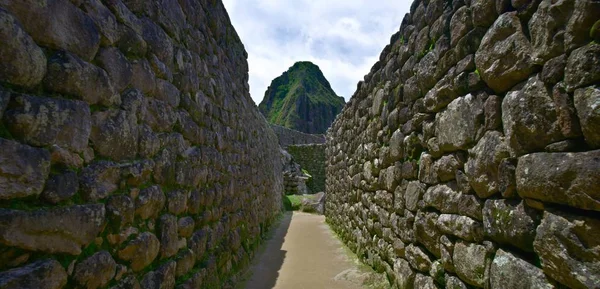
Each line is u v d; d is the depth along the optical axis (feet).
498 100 7.27
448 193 9.37
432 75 10.30
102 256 6.47
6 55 4.72
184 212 10.55
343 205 27.20
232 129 17.47
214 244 13.38
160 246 8.75
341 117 28.78
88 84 6.25
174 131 10.05
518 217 6.52
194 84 11.85
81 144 6.07
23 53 4.95
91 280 6.11
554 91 5.61
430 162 10.57
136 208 7.70
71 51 5.89
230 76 17.67
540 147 5.99
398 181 13.55
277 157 50.03
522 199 6.49
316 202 52.24
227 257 15.06
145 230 8.14
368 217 18.66
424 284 10.87
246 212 20.39
